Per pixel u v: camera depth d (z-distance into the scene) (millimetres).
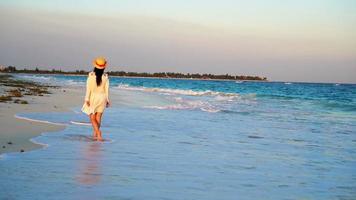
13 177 5559
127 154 7758
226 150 8836
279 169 7020
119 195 4922
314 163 7703
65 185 5254
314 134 12344
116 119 14672
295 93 51594
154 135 10828
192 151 8484
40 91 29703
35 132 9812
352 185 5988
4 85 37281
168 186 5488
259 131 12664
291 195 5340
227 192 5336
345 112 21734
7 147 7734
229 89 66312
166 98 30516
